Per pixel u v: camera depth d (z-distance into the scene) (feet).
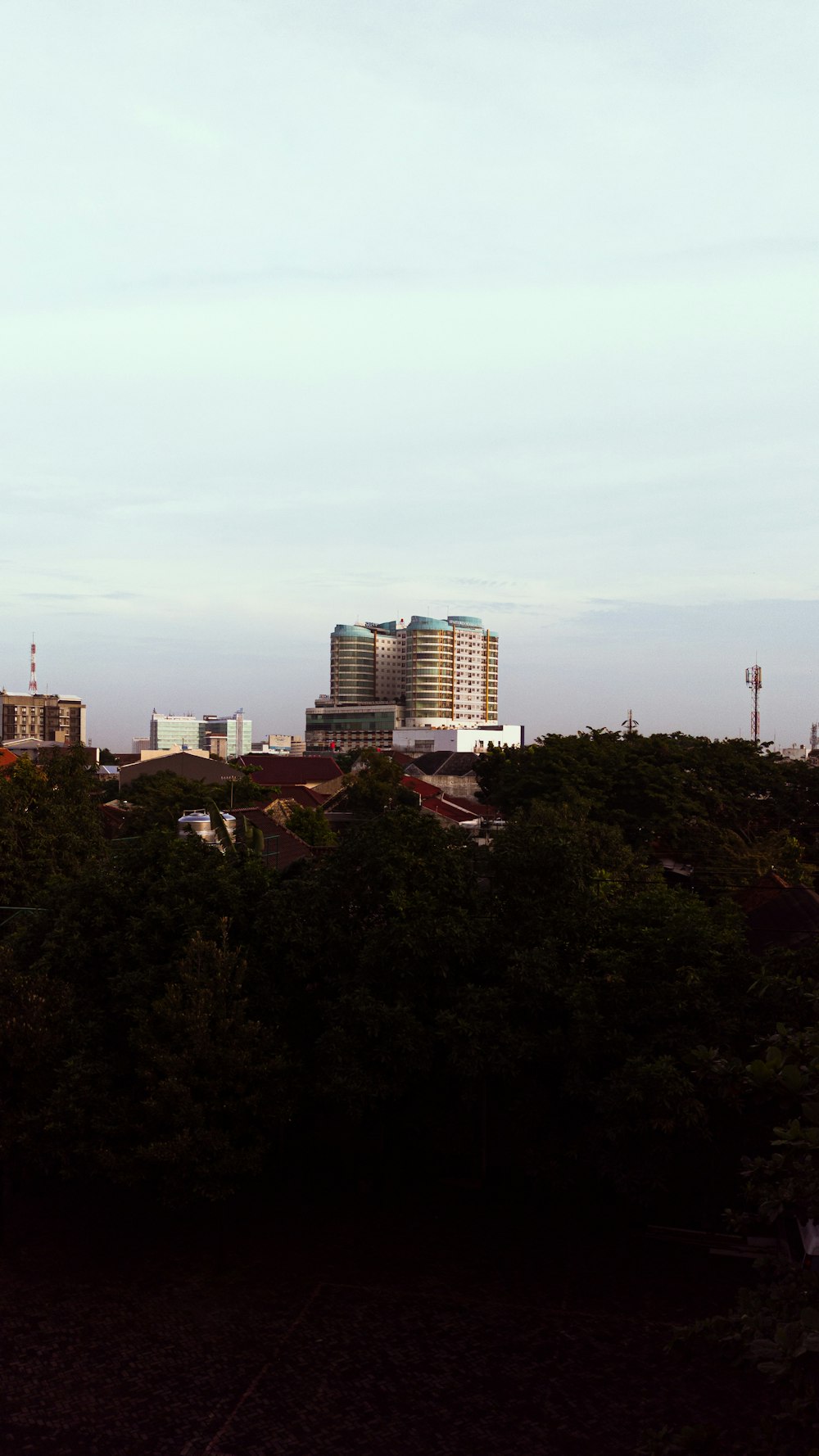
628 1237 61.26
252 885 67.77
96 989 64.34
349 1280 56.59
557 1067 61.00
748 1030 56.95
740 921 69.72
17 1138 57.00
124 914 66.54
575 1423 44.21
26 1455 42.55
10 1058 58.75
